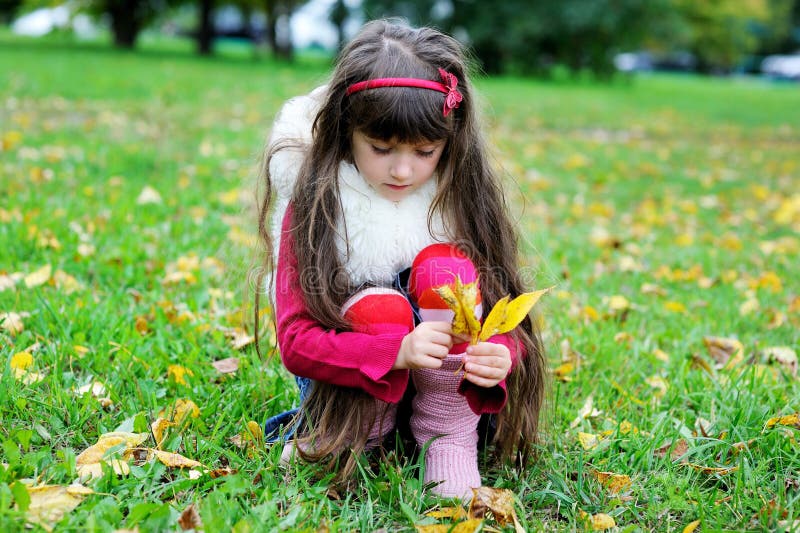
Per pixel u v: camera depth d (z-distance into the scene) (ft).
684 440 6.93
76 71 37.47
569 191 18.85
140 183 15.52
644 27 68.18
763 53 153.69
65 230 11.68
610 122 35.35
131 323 8.73
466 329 5.39
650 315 10.36
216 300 9.76
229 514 5.41
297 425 6.35
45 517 5.25
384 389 5.62
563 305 10.27
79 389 7.12
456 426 6.19
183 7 72.95
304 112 6.47
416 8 65.62
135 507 5.33
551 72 72.54
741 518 5.75
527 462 6.50
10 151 17.21
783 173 23.84
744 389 7.84
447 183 6.10
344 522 5.54
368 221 5.89
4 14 90.43
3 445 5.94
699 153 27.20
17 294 9.09
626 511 5.98
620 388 7.75
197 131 22.40
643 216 16.37
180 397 7.30
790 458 6.51
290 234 6.00
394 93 5.46
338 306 5.87
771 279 11.85
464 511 5.67
